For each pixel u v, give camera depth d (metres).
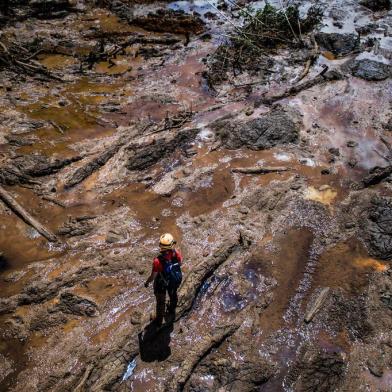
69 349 5.80
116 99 11.19
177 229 7.60
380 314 6.21
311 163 8.98
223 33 14.10
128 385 5.42
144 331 5.96
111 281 6.70
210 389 5.37
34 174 8.62
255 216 7.78
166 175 8.77
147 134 9.72
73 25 14.99
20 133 9.74
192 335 5.99
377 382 5.47
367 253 7.13
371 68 11.84
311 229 7.56
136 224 7.70
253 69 12.18
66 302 6.38
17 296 6.50
